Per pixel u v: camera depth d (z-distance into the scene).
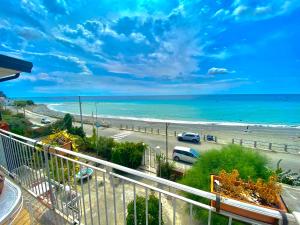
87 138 21.38
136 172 1.52
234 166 6.97
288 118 50.56
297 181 12.00
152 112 68.44
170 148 20.39
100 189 9.25
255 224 1.08
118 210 7.85
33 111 67.00
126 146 15.45
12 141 3.14
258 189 2.02
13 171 3.25
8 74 3.33
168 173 13.54
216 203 1.18
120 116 58.16
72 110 80.81
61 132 2.84
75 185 2.26
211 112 63.91
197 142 22.53
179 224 7.70
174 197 1.41
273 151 19.52
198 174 7.53
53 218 2.50
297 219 0.93
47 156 2.40
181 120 49.34
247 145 21.73
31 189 2.84
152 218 6.04
